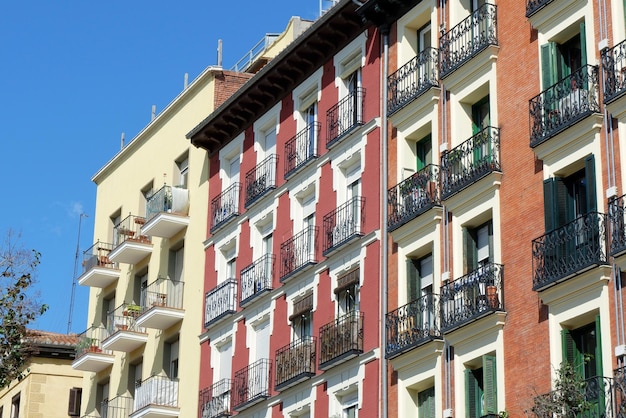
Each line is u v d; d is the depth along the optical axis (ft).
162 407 170.50
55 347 214.90
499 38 125.18
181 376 172.24
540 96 116.16
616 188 106.73
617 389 100.53
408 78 137.90
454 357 121.70
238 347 160.45
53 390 215.31
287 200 156.66
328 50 153.99
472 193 123.54
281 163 160.04
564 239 109.19
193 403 167.53
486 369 115.85
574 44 116.98
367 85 145.59
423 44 140.87
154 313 174.19
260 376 152.66
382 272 135.44
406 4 140.67
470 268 123.54
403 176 136.15
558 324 109.60
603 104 109.70
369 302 137.08
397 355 128.98
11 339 139.64
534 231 115.03
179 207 178.70
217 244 170.71
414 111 135.54
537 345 111.55
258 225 162.61
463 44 130.31
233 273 167.73
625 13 110.52
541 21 118.83
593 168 109.19
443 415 121.49
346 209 143.64
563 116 112.68
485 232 123.85
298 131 157.58
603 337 104.53
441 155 129.70
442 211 128.06
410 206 132.16
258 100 165.58
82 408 199.11
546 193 112.47
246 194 165.58
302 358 144.66
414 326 128.06
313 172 152.46
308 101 157.89
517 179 118.62
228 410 158.40
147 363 181.37
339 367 139.33
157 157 190.60
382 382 131.44
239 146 170.40
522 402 111.86
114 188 202.90
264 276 156.66
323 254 145.59
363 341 136.46
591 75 110.93
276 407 149.48
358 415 134.51
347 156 146.30
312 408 142.72
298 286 150.61
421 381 126.31
